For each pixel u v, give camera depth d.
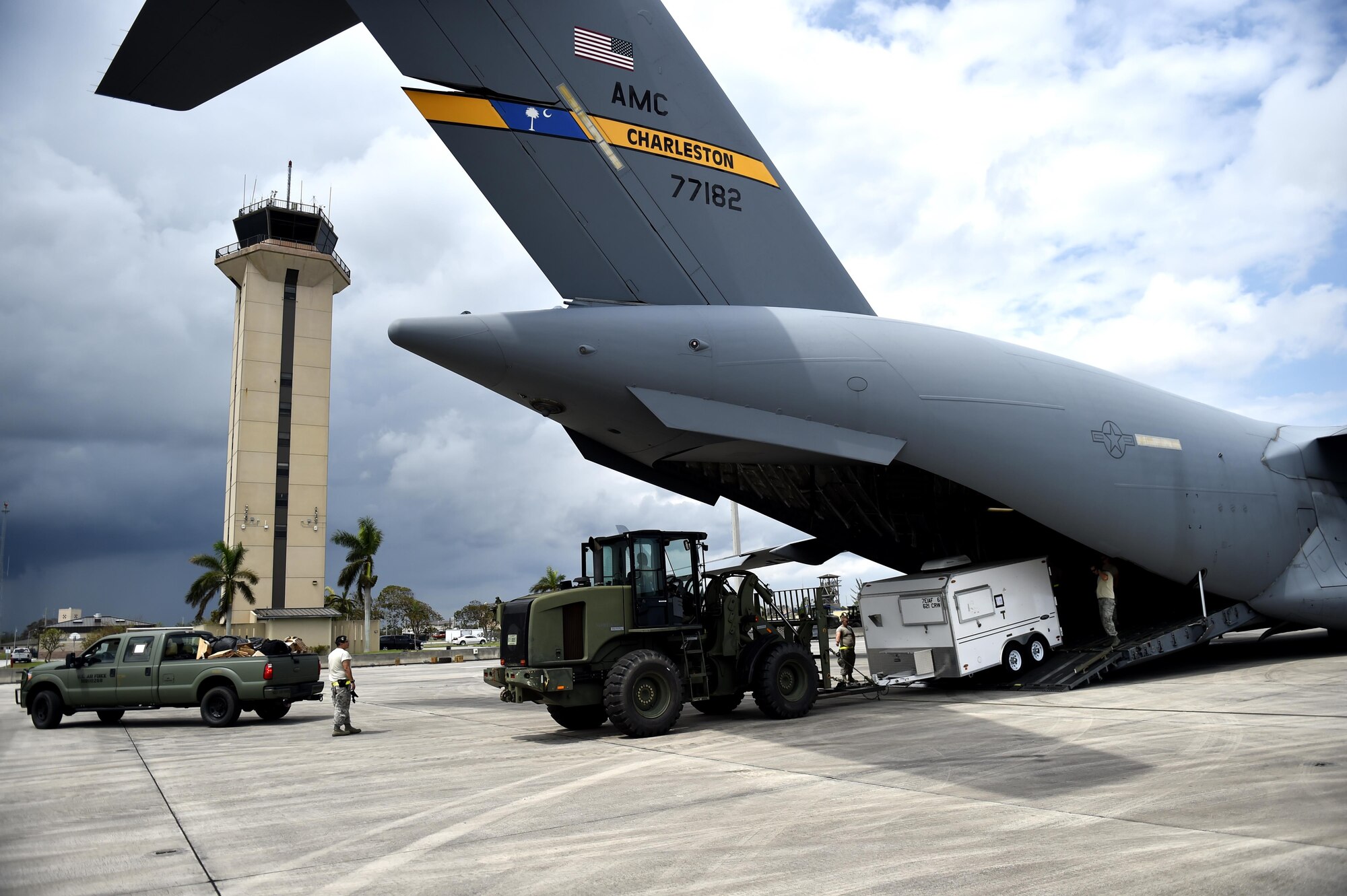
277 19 7.39
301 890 4.07
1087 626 14.71
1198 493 13.20
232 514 56.91
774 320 10.68
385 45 8.52
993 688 12.27
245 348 57.28
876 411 10.94
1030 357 12.64
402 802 6.18
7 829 5.61
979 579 11.92
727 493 12.53
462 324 9.28
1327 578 14.32
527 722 11.86
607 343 9.59
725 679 10.38
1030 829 4.52
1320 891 3.42
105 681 13.01
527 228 9.52
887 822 4.85
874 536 13.48
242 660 12.75
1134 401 13.20
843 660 14.13
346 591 51.34
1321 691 9.97
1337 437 14.36
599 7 9.95
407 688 21.34
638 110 10.16
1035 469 11.84
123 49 7.27
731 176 10.91
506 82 9.30
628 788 6.32
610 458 11.76
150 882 4.28
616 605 9.86
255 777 7.68
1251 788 5.26
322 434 58.88
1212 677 12.23
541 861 4.40
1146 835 4.30
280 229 58.78
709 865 4.18
